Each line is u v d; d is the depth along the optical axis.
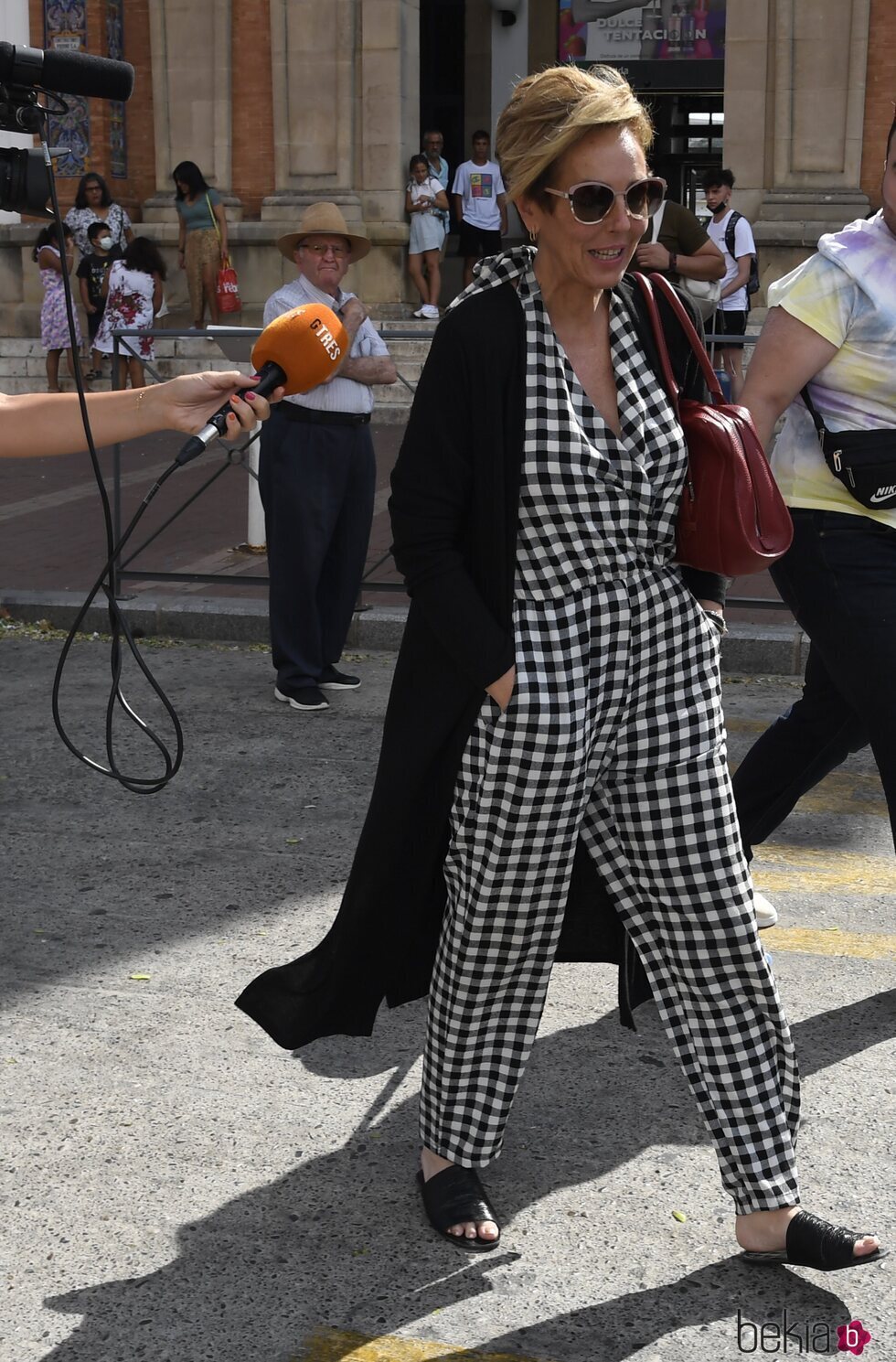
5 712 6.30
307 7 16.03
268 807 5.20
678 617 2.56
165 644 7.50
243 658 7.23
